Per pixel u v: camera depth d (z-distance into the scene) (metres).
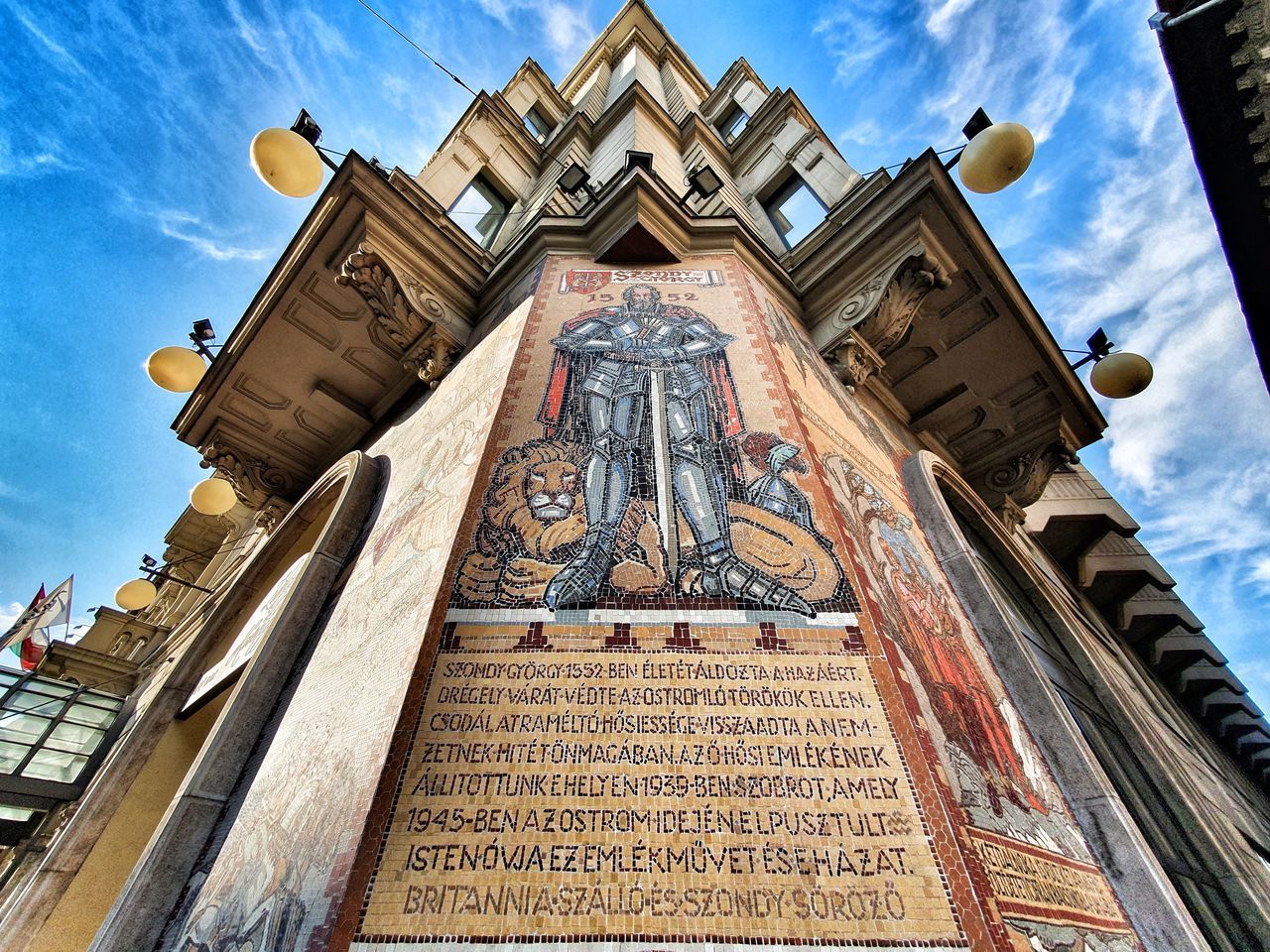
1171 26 3.05
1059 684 5.29
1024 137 4.35
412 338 6.20
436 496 4.03
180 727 5.57
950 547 4.84
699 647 2.67
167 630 12.64
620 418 3.90
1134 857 3.30
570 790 2.20
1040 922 2.27
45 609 10.27
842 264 6.16
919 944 1.85
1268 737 10.89
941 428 7.69
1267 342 3.49
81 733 10.80
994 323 6.55
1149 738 5.55
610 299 5.10
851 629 2.78
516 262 6.10
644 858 2.03
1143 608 10.74
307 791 2.74
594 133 10.15
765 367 4.36
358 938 1.83
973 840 2.27
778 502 3.40
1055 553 10.52
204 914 2.72
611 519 3.25
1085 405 7.23
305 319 6.56
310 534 6.62
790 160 9.56
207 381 7.23
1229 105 3.14
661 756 2.30
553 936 1.85
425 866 1.99
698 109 13.17
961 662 3.66
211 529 14.31
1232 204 3.33
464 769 2.25
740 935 1.86
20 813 9.32
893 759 2.31
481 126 9.95
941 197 5.71
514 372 4.28
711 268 5.64
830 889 1.97
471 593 2.89
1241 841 5.80
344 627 3.87
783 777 2.25
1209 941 4.29
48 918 4.30
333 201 5.76
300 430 7.72
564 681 2.53
